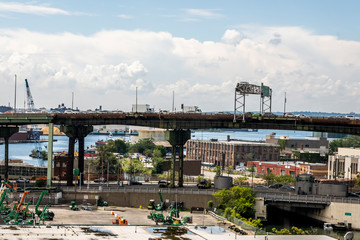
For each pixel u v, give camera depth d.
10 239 83.88
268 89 188.50
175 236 92.19
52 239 84.94
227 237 92.38
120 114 178.38
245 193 150.75
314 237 91.94
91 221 123.69
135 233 93.12
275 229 130.50
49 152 170.38
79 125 176.75
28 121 170.50
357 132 167.75
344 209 148.12
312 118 171.50
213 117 177.12
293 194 163.12
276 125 176.12
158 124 177.88
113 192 154.38
